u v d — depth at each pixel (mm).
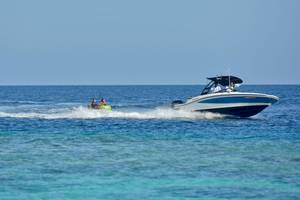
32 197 52219
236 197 52562
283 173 62969
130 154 75625
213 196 52875
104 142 88062
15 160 70250
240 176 61344
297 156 74250
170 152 77562
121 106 179000
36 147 81812
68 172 63062
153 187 56312
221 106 120062
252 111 121125
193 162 69688
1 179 59188
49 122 121625
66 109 173875
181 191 54719
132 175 61750
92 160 70688
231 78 119688
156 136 96250
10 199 51562
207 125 114625
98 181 58688
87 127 111188
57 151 77938
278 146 83938
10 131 103625
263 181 58938
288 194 53688
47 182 58094
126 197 52469
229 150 79688
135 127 111000
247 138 93938
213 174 62344
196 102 122625
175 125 114500
